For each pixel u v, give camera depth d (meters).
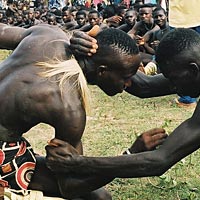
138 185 4.76
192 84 3.42
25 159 3.60
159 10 9.57
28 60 3.40
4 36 3.63
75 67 3.30
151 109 7.66
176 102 7.86
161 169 3.33
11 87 3.37
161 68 3.48
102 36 3.36
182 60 3.34
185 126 3.33
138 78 3.96
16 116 3.39
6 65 3.46
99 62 3.34
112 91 3.47
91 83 3.47
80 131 3.33
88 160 3.34
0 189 3.55
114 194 4.58
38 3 22.80
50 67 3.31
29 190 3.65
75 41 3.33
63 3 21.59
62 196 3.70
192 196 4.41
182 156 3.34
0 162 3.52
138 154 3.34
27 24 17.02
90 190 3.47
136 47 3.39
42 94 3.28
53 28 3.61
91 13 11.22
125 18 10.98
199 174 5.03
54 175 3.75
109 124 6.84
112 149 5.78
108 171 3.34
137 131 6.47
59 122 3.30
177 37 3.38
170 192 4.60
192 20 7.59
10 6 20.27
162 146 3.34
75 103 3.29
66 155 3.34
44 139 6.29
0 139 3.50
